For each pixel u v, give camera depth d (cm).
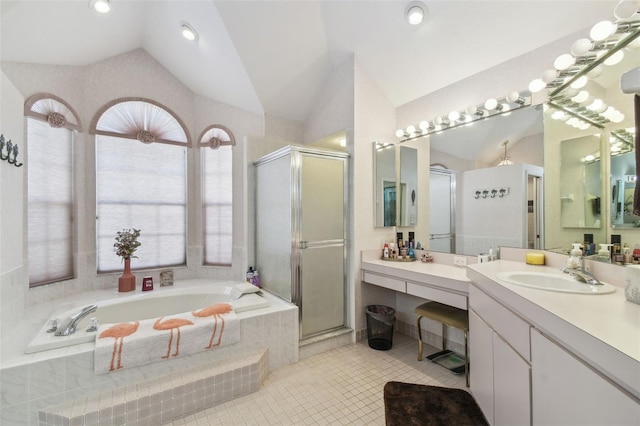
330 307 272
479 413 172
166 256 348
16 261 213
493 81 225
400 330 298
